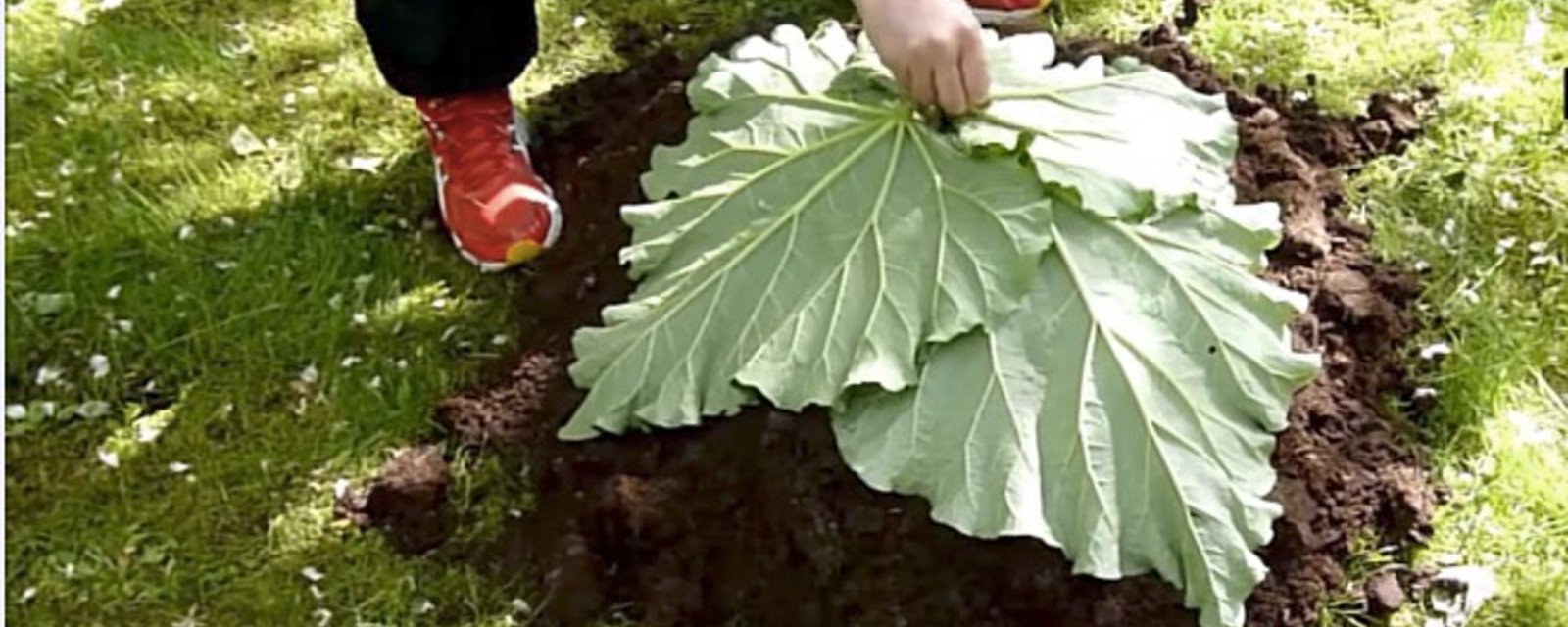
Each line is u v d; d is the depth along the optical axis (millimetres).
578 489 2357
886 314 2203
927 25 2127
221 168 2980
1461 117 2932
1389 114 2920
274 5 3287
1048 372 2186
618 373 2328
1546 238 2750
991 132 2299
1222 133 2449
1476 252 2729
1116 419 2172
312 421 2578
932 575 2191
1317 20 3119
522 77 3092
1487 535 2363
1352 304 2561
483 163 2758
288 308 2742
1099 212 2240
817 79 2436
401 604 2342
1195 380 2197
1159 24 3072
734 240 2311
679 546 2283
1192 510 2143
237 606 2355
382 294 2758
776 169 2342
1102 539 2129
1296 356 2229
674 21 3203
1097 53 2883
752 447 2264
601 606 2293
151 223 2879
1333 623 2260
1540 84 2988
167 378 2650
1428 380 2533
